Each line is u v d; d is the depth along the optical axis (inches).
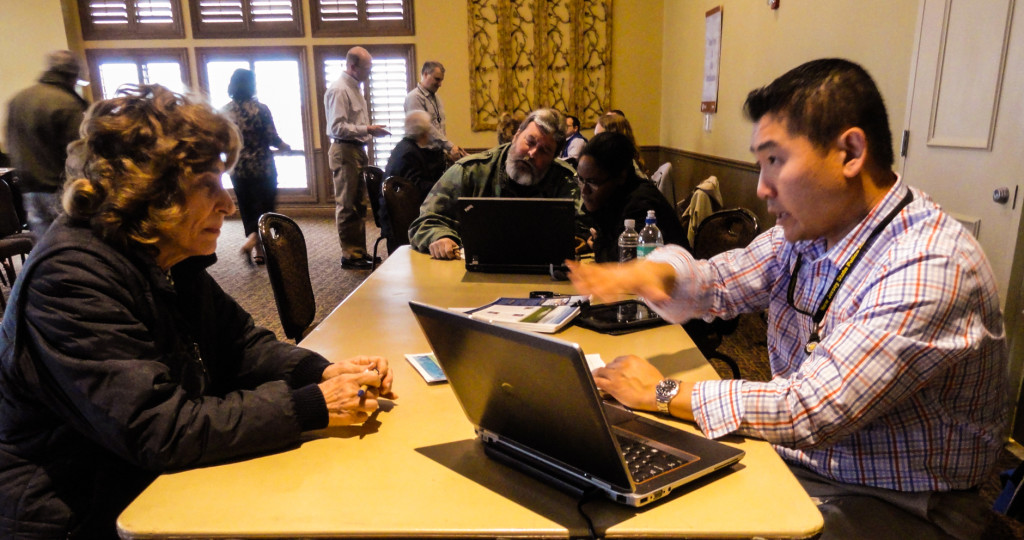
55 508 42.0
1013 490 73.2
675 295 55.4
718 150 215.6
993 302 42.1
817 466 47.8
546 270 87.6
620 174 89.0
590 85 296.7
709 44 222.5
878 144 41.7
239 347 55.6
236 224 302.8
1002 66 90.9
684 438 41.9
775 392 42.1
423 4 291.6
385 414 48.2
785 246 53.7
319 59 301.1
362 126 212.8
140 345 40.5
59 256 39.3
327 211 320.2
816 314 47.3
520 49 292.0
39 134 141.2
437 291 80.2
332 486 38.5
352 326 67.4
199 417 40.1
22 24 289.7
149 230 41.8
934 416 43.2
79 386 38.3
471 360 38.7
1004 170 91.3
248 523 34.9
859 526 44.0
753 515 35.0
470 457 41.9
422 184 183.2
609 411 45.9
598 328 64.9
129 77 304.5
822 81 40.6
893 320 39.0
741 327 154.6
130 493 44.4
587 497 36.3
